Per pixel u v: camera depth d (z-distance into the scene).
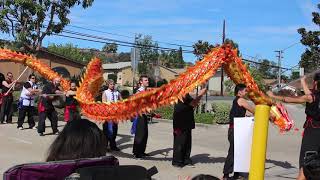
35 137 14.26
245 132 3.87
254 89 7.04
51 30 20.84
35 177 2.83
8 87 17.03
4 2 19.84
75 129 2.94
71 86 12.70
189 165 10.80
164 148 13.33
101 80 10.04
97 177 2.64
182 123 10.51
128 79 74.62
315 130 6.98
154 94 7.91
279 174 9.99
